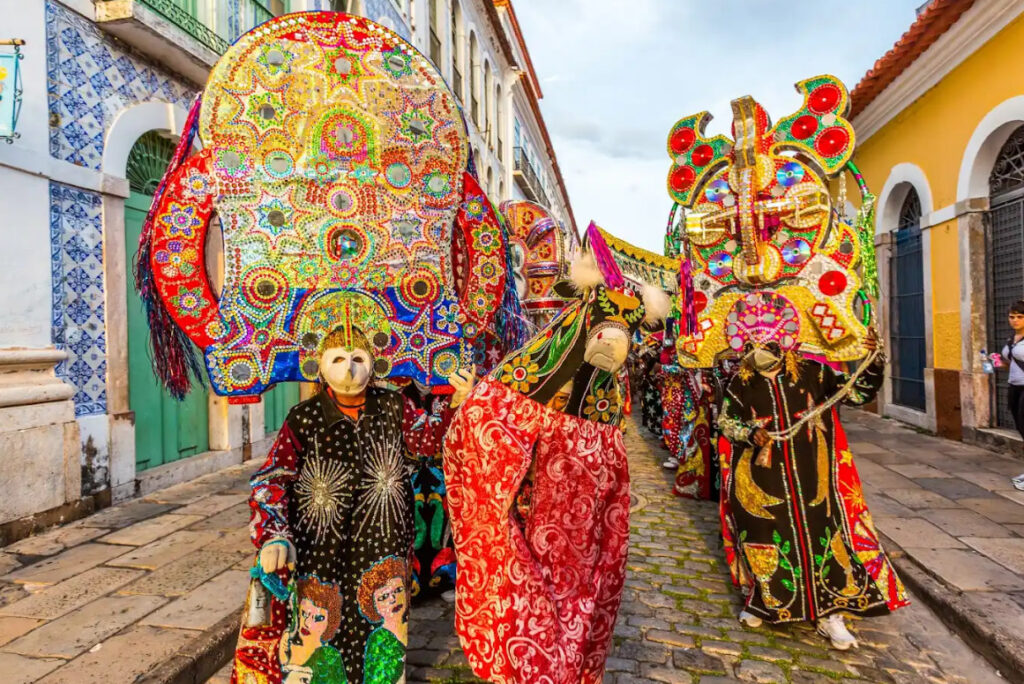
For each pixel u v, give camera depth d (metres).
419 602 3.49
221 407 7.02
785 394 3.18
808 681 2.79
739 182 3.82
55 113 4.93
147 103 5.88
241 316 2.52
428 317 2.70
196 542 4.36
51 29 4.88
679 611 3.49
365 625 2.18
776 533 3.13
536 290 5.45
